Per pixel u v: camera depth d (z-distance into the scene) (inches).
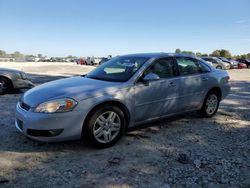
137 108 185.5
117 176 136.4
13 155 159.8
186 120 237.8
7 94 361.7
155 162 152.6
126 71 194.9
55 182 130.2
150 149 171.3
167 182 130.9
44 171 141.0
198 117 248.2
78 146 174.6
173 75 210.7
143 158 157.8
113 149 170.7
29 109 160.7
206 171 142.0
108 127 171.2
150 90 191.0
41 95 165.8
